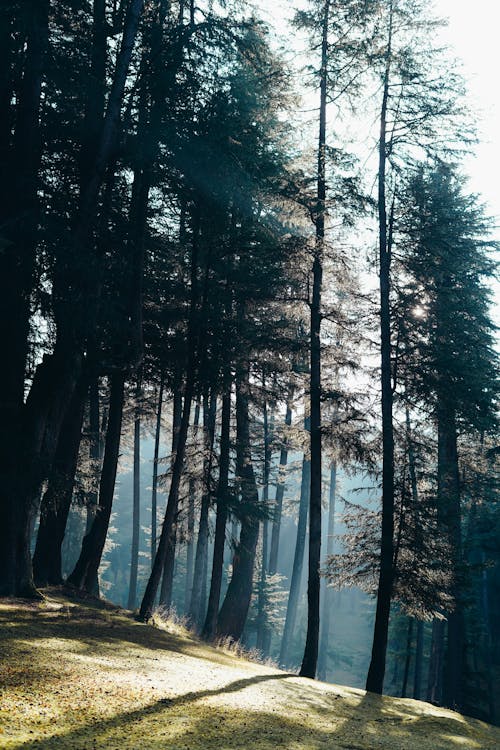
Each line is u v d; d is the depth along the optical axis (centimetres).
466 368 1827
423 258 1833
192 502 2281
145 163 1698
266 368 2233
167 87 1622
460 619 2409
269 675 1402
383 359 1781
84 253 1338
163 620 2031
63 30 1605
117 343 1762
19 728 578
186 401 1952
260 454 2856
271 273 1992
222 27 1627
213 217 1866
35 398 1423
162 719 723
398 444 1917
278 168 1894
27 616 1235
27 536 1452
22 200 1399
